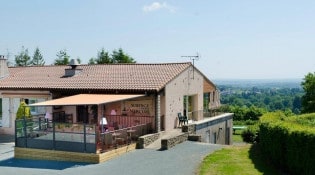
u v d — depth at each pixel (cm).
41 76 4044
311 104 6900
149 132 3198
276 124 2095
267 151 2272
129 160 2491
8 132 3812
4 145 3262
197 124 3578
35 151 2745
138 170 2192
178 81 3641
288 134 1862
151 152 2719
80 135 2606
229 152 2534
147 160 2452
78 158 2584
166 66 3884
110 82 3491
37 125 2788
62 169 2356
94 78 3703
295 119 2523
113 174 2136
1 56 4147
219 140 4325
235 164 2139
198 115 4019
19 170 2378
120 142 2775
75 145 2611
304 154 1689
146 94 3189
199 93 4259
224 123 4544
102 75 3775
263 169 2006
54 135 2692
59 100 2911
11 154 2916
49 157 2700
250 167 2056
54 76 3984
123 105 3328
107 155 2558
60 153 2656
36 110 3681
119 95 3166
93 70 4022
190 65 3959
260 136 2545
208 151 2694
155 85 3269
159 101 3256
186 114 3906
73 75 3931
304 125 1928
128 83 3397
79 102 2712
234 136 6100
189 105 4244
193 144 3042
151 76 3556
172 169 2161
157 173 2092
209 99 4828
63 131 2694
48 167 2439
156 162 2375
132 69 3878
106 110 3375
